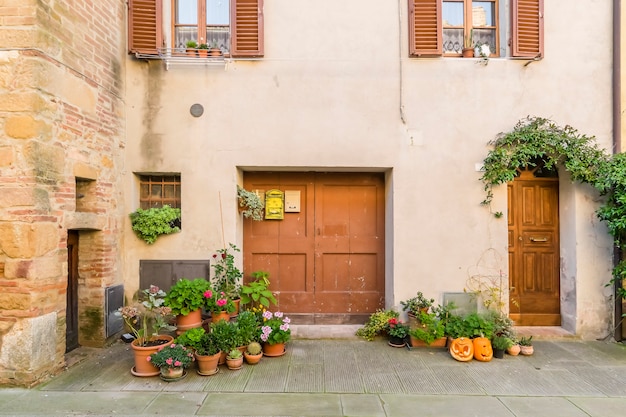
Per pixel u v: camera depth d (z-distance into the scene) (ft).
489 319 14.96
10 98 11.35
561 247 17.03
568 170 15.80
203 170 16.25
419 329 14.69
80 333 14.62
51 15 11.93
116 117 15.65
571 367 13.26
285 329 13.91
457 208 16.24
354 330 16.78
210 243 16.17
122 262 16.07
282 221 17.61
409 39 16.21
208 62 16.25
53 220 12.07
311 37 16.34
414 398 11.02
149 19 16.15
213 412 10.12
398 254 16.19
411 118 16.26
